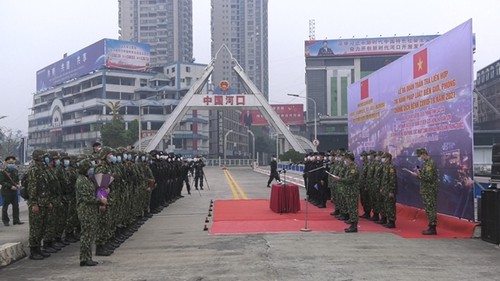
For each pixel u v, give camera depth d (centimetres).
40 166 852
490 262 745
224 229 1126
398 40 10250
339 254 812
